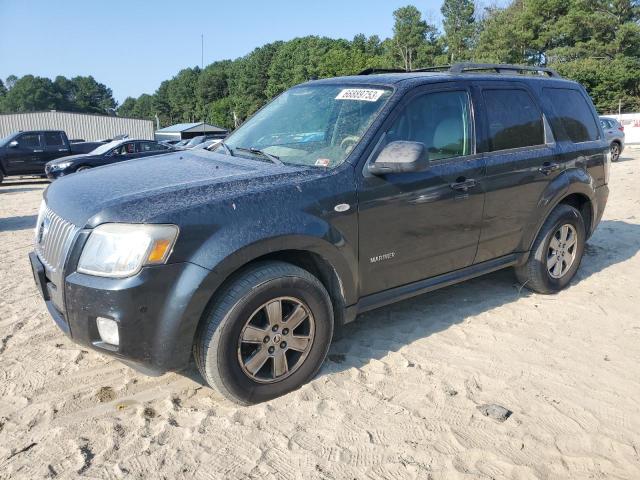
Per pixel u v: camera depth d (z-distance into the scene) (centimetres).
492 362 349
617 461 259
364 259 329
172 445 264
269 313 289
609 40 4781
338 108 364
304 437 271
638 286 491
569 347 372
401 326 404
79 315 263
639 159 1869
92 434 273
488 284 496
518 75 453
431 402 303
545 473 250
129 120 4191
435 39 7112
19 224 911
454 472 249
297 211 293
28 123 3869
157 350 263
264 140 377
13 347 369
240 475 245
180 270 259
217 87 13625
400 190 336
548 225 445
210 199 274
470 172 377
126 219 257
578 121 486
